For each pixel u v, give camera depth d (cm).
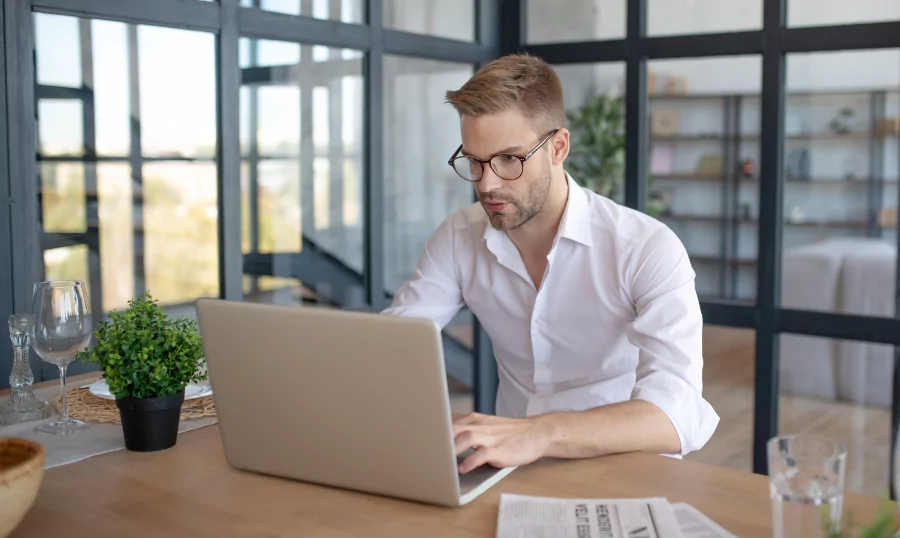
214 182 269
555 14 346
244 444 139
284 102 287
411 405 122
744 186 332
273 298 290
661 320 180
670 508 121
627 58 327
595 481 133
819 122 306
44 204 228
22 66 219
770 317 311
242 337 133
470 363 389
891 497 122
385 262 329
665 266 189
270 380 132
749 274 332
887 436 299
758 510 122
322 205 304
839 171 305
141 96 248
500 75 173
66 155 232
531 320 207
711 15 311
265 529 118
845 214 305
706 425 162
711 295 335
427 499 125
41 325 158
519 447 137
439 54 332
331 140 304
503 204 179
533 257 207
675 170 343
